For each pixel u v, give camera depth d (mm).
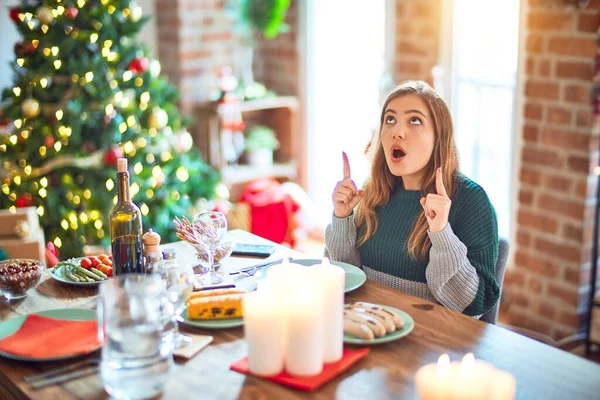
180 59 4543
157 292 1417
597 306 3119
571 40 3061
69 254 3559
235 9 4629
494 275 2088
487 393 1300
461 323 1738
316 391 1440
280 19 4496
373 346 1618
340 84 4562
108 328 1401
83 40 3609
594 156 3092
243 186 4898
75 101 3584
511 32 3527
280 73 4906
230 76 4621
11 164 3621
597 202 2977
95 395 1445
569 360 1551
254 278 1995
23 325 1705
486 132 3762
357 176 4547
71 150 3621
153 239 1983
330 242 2234
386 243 2160
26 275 1919
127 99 3715
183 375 1515
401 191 2195
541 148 3273
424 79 3834
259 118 4953
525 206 3398
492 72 3650
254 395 1431
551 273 3336
